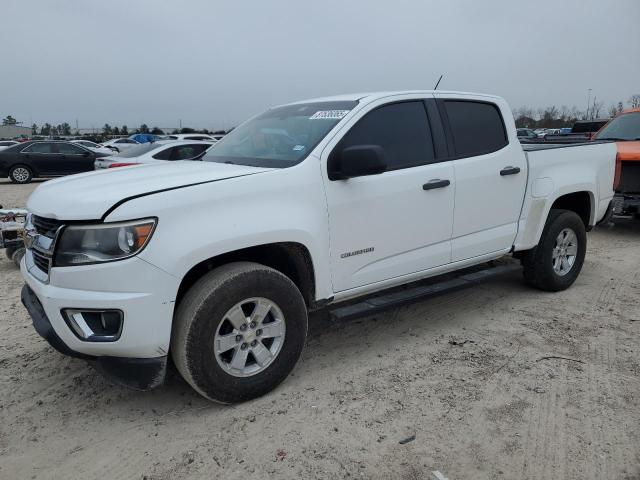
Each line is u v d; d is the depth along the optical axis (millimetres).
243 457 2773
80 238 2795
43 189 3350
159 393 3430
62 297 2822
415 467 2684
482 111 4547
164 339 2885
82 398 3371
